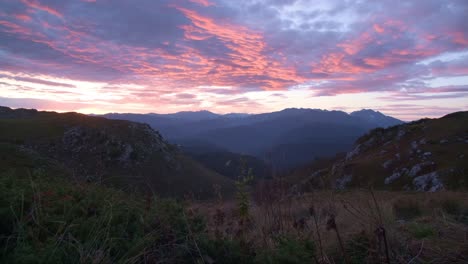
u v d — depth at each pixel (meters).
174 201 3.71
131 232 3.01
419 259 2.99
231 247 2.98
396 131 60.94
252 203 4.09
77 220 2.84
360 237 3.34
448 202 7.19
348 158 64.56
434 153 43.62
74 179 3.90
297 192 4.11
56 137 69.19
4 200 2.85
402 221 4.82
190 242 2.92
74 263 2.30
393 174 43.31
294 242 2.81
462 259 2.92
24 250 2.22
